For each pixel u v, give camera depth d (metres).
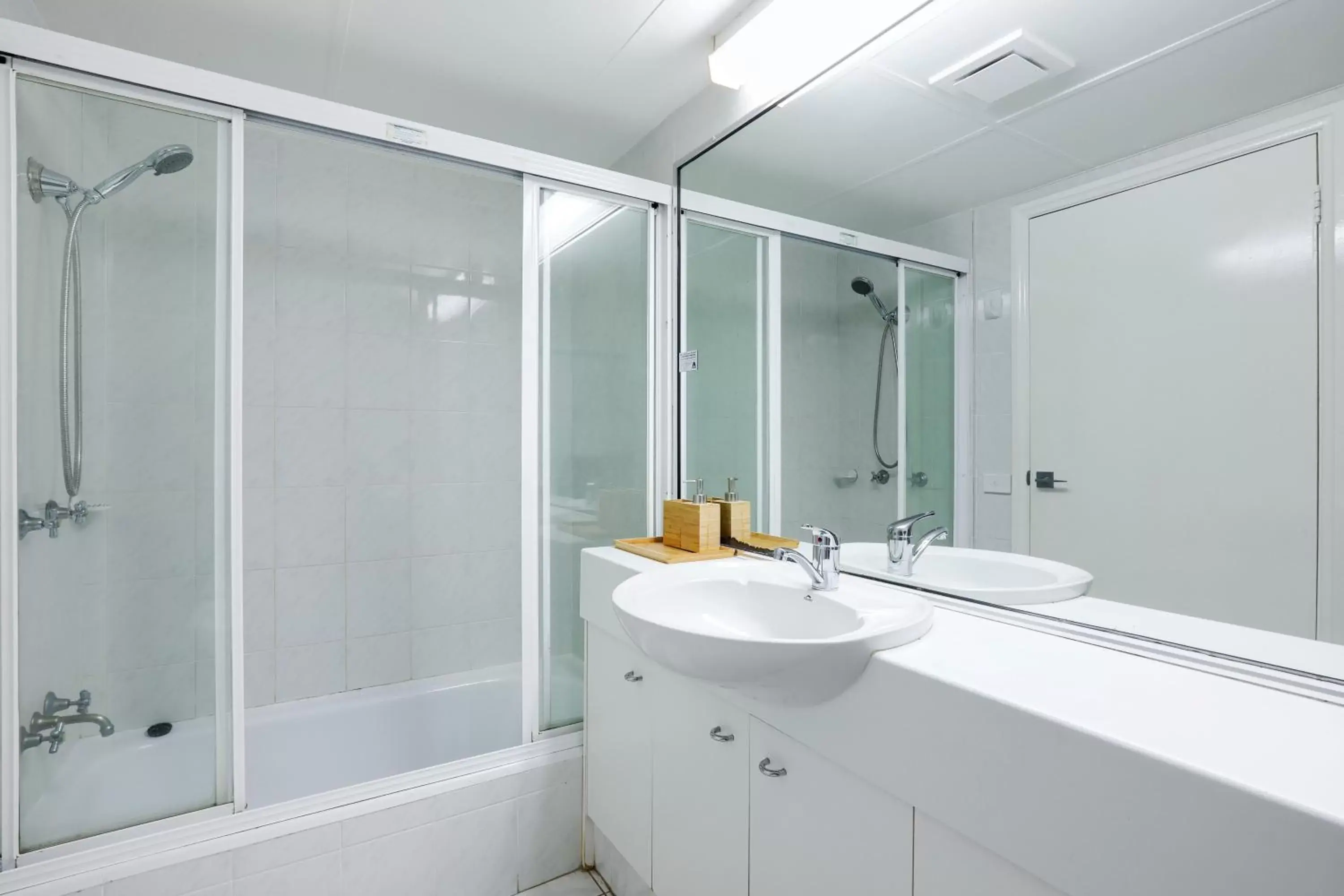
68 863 1.38
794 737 1.17
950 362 1.41
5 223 1.32
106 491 1.50
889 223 1.53
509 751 1.92
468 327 2.77
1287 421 0.93
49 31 1.33
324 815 1.63
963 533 1.38
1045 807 0.78
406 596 2.65
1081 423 1.18
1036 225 1.24
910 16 1.44
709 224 2.12
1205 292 1.01
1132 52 1.09
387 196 2.60
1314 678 0.86
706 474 2.14
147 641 1.51
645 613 1.35
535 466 2.01
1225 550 0.99
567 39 1.88
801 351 1.79
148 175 1.49
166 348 1.53
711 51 1.93
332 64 1.99
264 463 2.38
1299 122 0.91
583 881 1.94
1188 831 0.65
